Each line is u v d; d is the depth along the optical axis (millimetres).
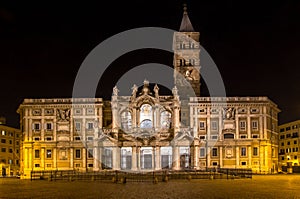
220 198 53875
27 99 146500
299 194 58250
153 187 73250
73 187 75062
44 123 145750
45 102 146375
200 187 72188
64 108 146375
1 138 176000
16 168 181500
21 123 152625
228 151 144750
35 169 143375
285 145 188375
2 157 176125
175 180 96062
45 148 144375
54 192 64438
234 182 86438
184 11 162000
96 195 58875
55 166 143750
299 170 151125
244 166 144000
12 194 61375
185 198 54094
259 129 145625
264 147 144375
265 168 144000
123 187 73938
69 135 145125
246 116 146125
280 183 81875
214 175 104000
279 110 161750
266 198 53250
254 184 79188
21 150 149625
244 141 144500
